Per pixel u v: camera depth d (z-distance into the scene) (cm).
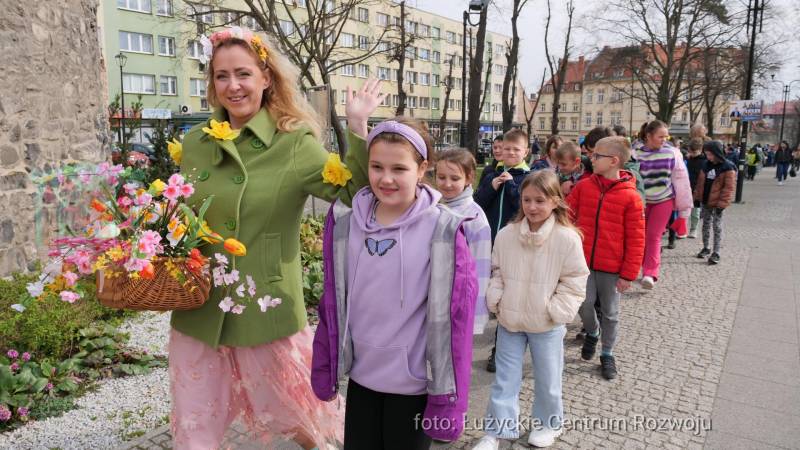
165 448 283
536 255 294
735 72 2872
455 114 6575
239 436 294
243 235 218
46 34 602
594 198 387
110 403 335
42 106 589
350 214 211
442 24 6097
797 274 689
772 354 424
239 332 221
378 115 5269
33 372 341
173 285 199
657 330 480
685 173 634
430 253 196
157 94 3750
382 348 199
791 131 6950
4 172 524
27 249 546
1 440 293
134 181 221
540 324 290
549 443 295
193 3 1150
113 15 3481
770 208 1448
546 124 8606
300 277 238
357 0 1117
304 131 228
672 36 2552
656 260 583
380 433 211
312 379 212
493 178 466
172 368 227
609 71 3078
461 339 193
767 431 310
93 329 393
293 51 1001
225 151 221
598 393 357
